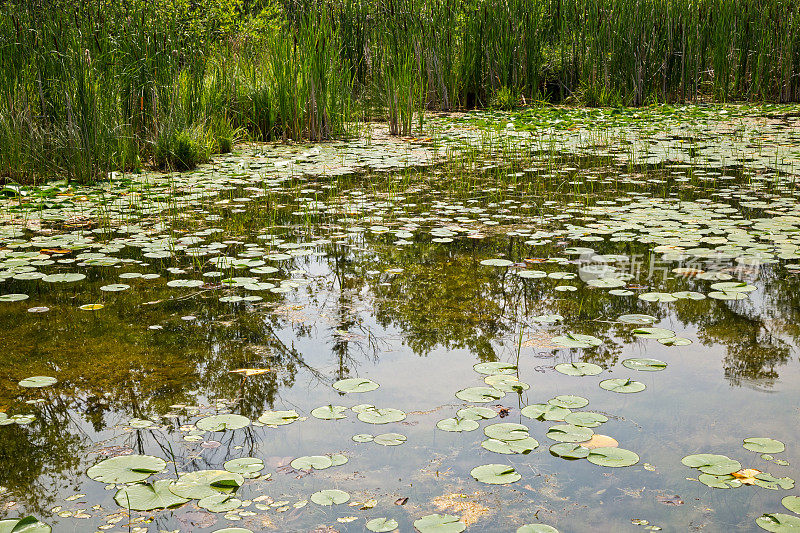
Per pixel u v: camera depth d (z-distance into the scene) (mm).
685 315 2535
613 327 2439
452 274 3010
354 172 5363
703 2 10016
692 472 1615
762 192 4461
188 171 5391
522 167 5508
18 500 1521
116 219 3963
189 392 2008
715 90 9938
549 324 2469
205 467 1635
